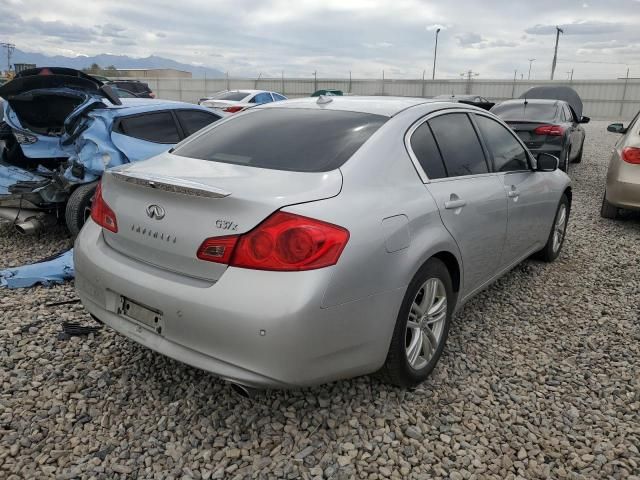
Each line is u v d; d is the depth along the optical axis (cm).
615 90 3922
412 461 244
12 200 538
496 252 373
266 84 4419
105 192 284
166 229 244
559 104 1050
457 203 306
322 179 249
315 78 4372
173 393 288
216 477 229
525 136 951
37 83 534
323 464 239
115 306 267
